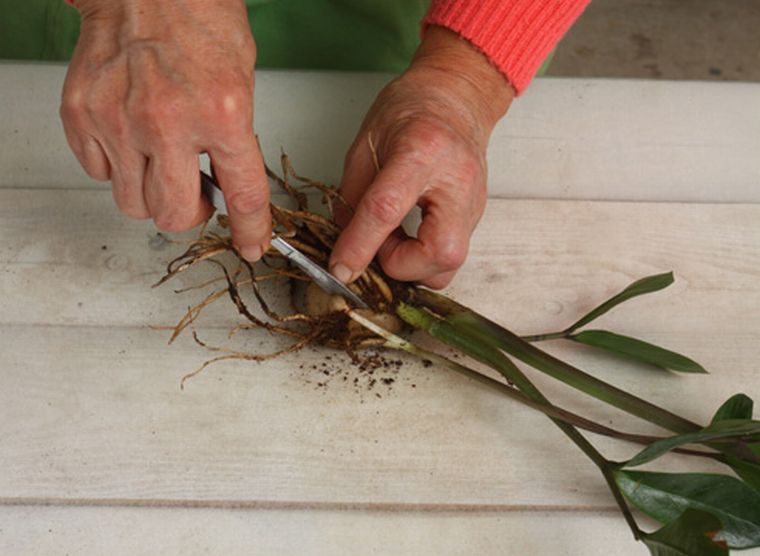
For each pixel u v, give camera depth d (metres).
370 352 0.83
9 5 1.00
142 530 0.75
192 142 0.71
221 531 0.75
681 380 0.82
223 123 0.71
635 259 0.88
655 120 0.95
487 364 0.80
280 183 0.84
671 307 0.85
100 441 0.78
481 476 0.78
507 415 0.80
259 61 1.05
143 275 0.85
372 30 1.02
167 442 0.78
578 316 0.85
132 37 0.70
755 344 0.84
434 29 0.86
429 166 0.79
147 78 0.70
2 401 0.79
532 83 0.97
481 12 0.84
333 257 0.79
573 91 0.97
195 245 0.83
